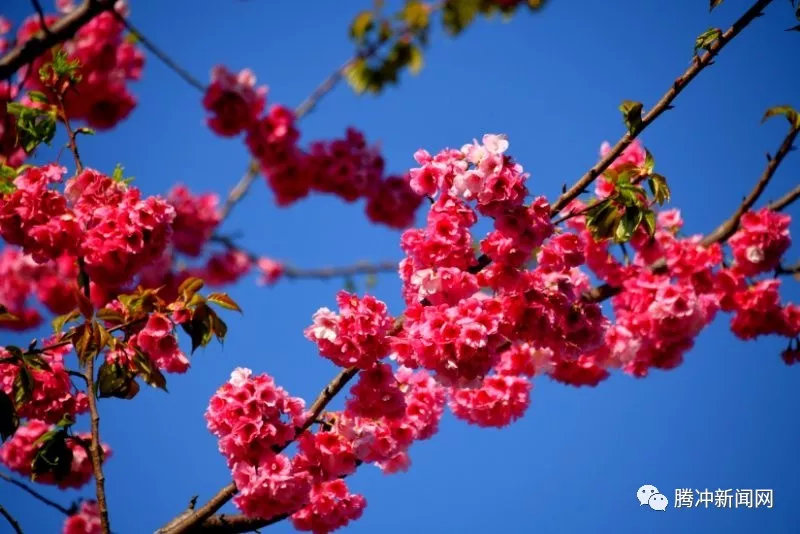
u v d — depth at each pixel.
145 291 1.64
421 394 1.75
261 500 1.63
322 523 1.67
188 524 1.67
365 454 1.66
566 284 1.60
